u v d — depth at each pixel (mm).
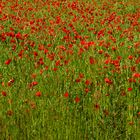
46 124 6184
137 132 6082
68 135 5938
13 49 9727
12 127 6012
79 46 10352
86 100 6980
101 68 8633
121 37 11633
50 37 11562
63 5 17484
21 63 8977
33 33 11742
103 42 10094
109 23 14258
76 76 7996
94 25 14016
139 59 8977
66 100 6668
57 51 9969
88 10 16219
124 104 6914
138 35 12531
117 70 8164
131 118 6441
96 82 7613
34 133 5980
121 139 6059
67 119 6195
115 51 10078
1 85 7426
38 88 7383
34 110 6383
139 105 7012
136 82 7664
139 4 20297
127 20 15312
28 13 15820
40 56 9492
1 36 10891
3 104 6605
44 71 8078
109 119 6199
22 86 7484
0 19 13438
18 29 12742
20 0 18859
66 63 8531
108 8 18422
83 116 6469
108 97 6953
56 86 7551
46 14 16141
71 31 12609
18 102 6625
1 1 18344
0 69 8469
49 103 6617
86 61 9133
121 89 7508
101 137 6000
